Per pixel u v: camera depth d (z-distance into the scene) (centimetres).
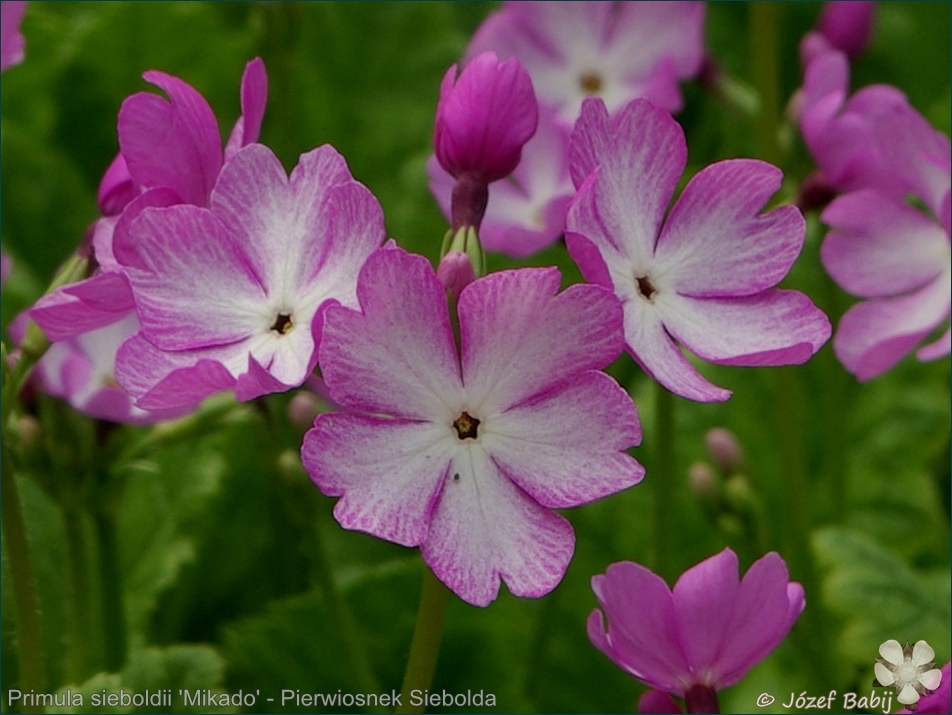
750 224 29
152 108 28
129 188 31
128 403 33
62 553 39
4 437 30
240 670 38
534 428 27
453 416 27
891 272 36
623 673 40
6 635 37
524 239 36
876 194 36
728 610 28
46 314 28
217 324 28
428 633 29
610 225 28
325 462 26
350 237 27
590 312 27
